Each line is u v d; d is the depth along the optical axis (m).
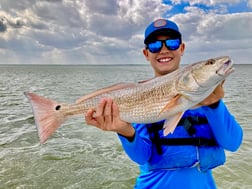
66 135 2.49
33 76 14.27
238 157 1.88
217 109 0.71
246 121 2.95
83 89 6.92
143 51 0.92
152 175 0.79
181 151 0.76
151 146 0.79
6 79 11.13
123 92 0.75
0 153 2.01
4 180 1.61
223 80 0.67
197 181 0.77
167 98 0.71
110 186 1.56
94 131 2.62
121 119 0.75
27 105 4.18
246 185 1.52
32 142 2.29
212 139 0.78
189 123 0.78
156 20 0.86
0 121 3.01
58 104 0.78
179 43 0.84
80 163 1.85
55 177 1.65
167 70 0.84
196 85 0.67
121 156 1.98
